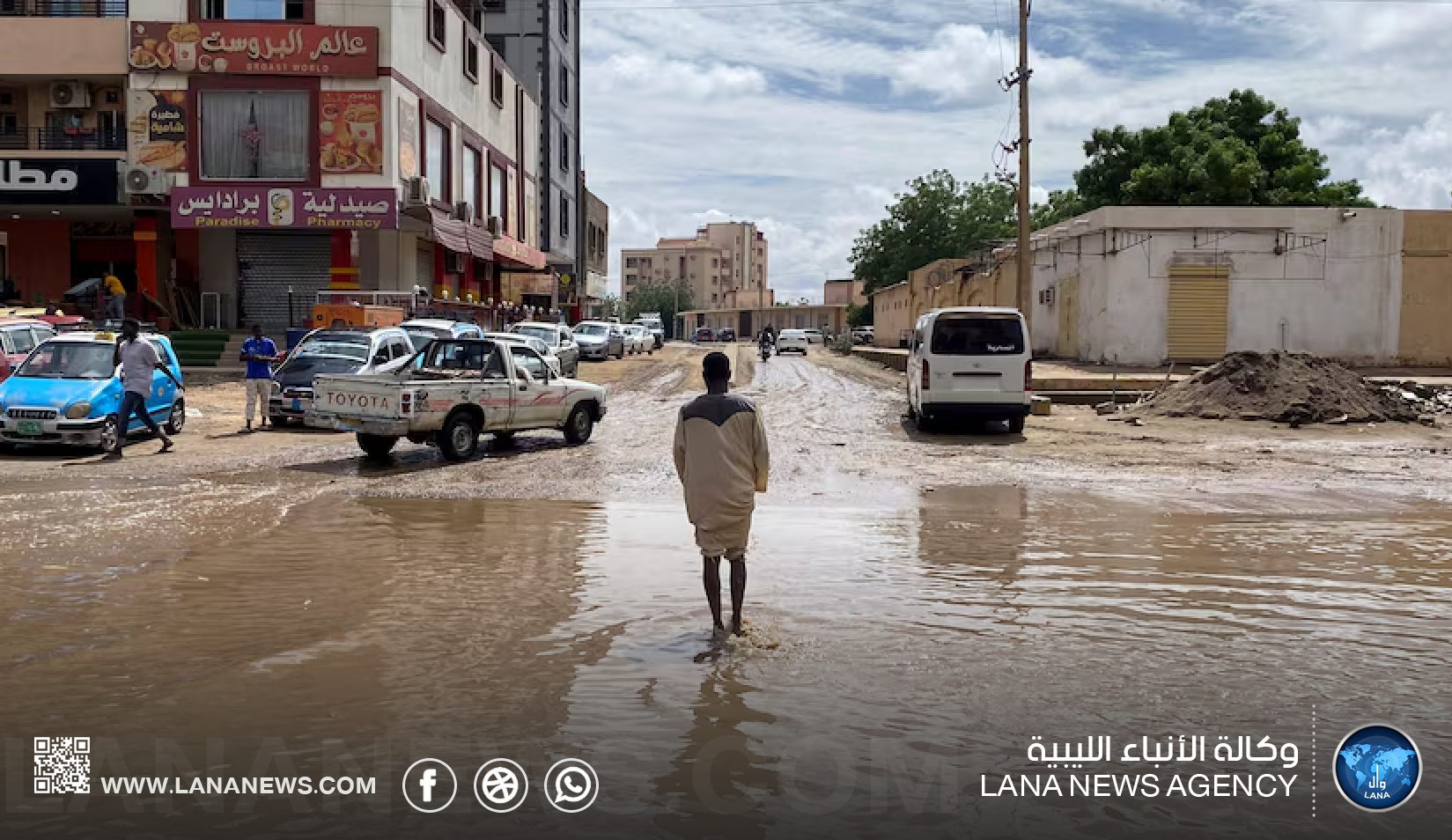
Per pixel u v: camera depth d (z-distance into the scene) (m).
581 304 66.50
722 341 80.62
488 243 38.03
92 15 30.89
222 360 28.92
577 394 16.23
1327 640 5.92
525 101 48.97
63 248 33.81
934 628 6.09
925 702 4.88
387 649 5.60
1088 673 5.31
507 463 14.01
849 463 14.15
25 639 5.73
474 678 5.14
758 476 6.20
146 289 30.55
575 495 11.26
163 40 29.45
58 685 5.02
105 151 30.08
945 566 7.79
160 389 16.25
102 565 7.56
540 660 5.43
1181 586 7.17
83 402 14.29
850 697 4.92
